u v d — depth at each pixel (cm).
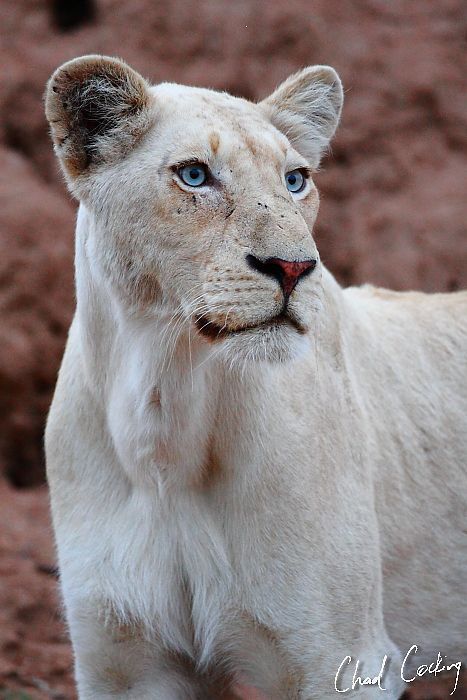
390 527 841
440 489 880
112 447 753
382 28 1931
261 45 1909
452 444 894
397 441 861
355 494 768
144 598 742
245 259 656
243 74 1895
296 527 728
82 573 752
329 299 802
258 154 685
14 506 1530
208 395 720
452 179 1803
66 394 775
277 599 727
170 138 688
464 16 1956
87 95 705
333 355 792
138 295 701
